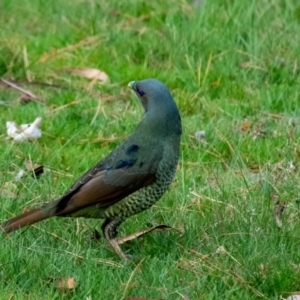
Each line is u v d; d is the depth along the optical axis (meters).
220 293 9.08
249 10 15.65
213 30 15.27
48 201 10.77
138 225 10.45
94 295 8.91
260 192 10.95
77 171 11.70
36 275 9.19
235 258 9.55
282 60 14.66
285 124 12.88
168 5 16.42
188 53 14.96
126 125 12.83
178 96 13.62
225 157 12.26
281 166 11.77
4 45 14.84
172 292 8.92
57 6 16.75
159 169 9.66
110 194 9.57
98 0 16.73
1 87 13.98
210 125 12.71
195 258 9.64
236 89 13.96
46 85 14.11
